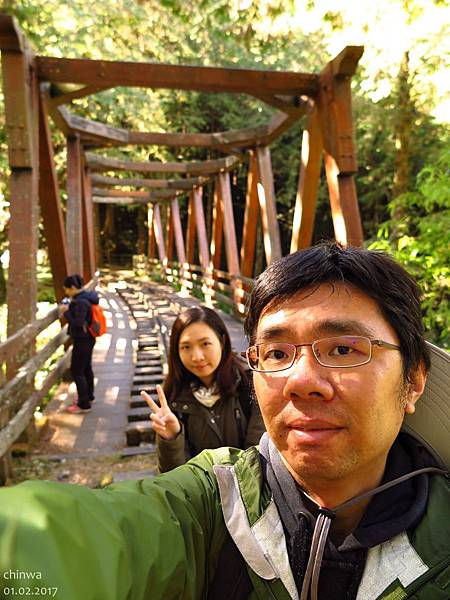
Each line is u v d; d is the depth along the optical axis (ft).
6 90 14.78
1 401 10.52
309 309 2.51
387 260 2.71
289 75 17.90
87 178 35.83
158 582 2.26
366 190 51.47
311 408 2.37
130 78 17.01
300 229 22.08
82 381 17.74
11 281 14.99
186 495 2.73
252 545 2.57
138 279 78.48
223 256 82.33
